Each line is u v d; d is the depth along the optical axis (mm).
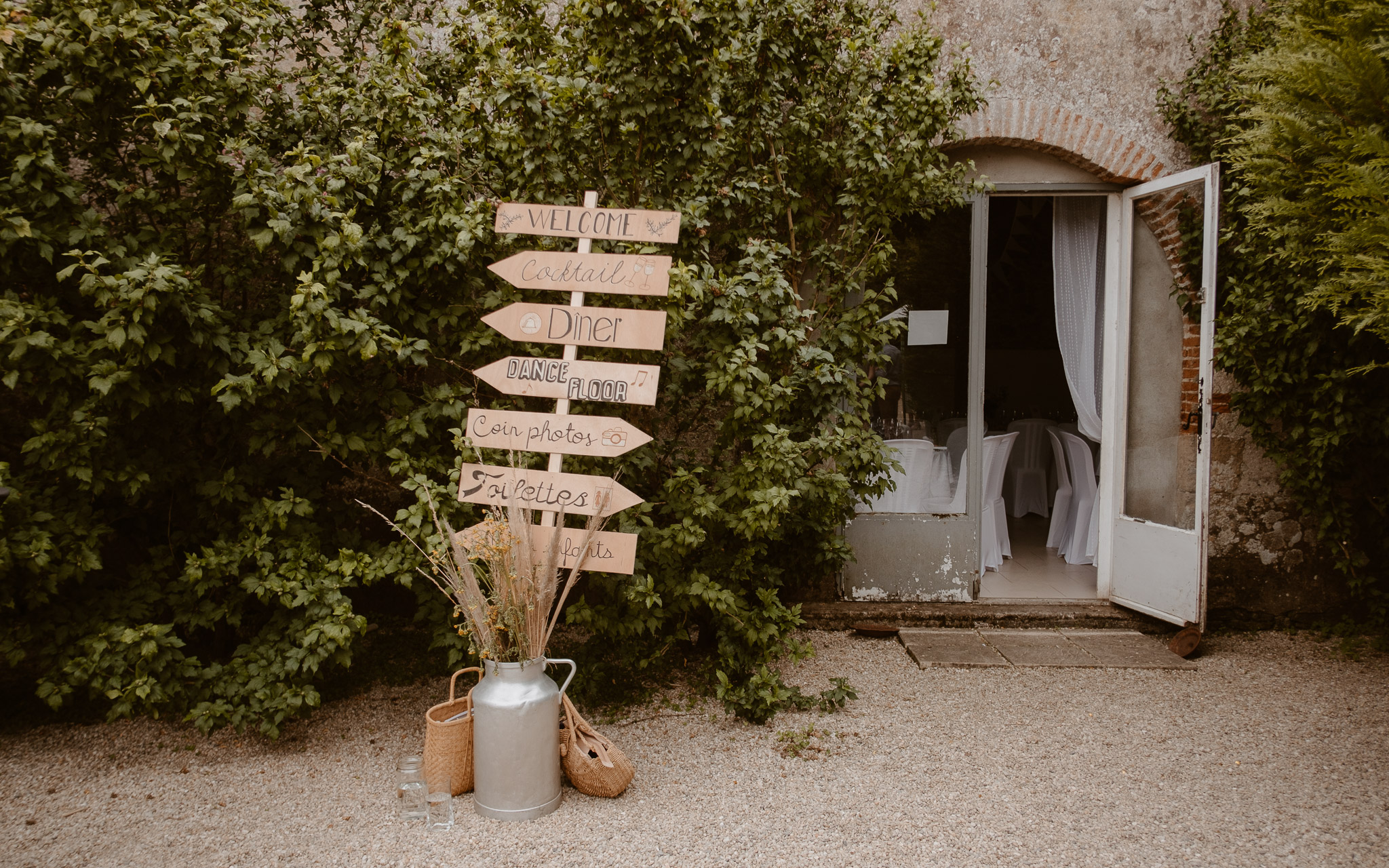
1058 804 2775
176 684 3061
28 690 3584
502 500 3021
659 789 2877
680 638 3727
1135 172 4723
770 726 3418
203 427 3453
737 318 3354
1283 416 4637
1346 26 3008
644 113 3221
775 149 4074
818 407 3805
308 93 3441
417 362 3154
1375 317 3096
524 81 3158
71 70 2951
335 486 4395
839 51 4188
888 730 3385
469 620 2805
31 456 2977
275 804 2768
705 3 3150
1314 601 4797
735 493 3379
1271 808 2752
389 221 3424
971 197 4805
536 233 3090
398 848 2480
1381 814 2699
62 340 2951
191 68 2941
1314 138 3186
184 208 3254
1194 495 4445
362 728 3381
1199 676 4012
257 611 3955
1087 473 5781
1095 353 5223
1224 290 4738
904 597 4855
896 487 4633
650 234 3031
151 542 3627
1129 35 4707
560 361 3051
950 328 4922
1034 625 4688
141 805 2756
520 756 2621
